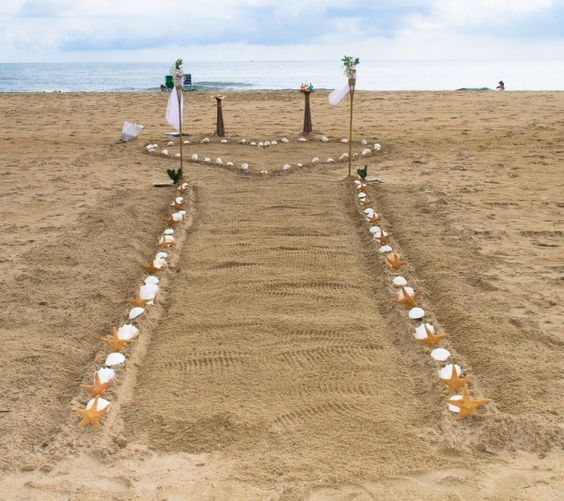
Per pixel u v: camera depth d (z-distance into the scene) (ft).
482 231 26.81
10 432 13.32
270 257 23.98
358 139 51.52
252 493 11.48
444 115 66.80
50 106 82.07
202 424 13.67
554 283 21.11
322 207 30.86
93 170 41.01
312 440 13.06
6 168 41.81
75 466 12.37
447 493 11.37
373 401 14.49
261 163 41.93
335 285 21.35
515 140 50.72
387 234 26.21
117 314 19.38
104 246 25.13
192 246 25.38
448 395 14.51
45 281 21.59
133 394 15.16
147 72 296.30
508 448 12.73
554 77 189.78
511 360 15.94
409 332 17.67
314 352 16.79
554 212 29.99
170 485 11.75
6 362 16.16
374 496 11.34
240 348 17.08
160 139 53.06
